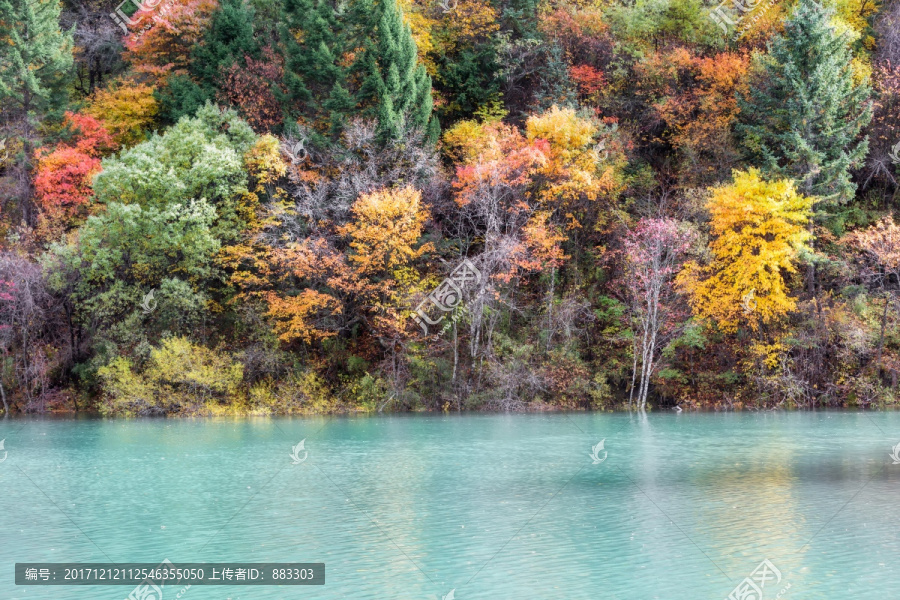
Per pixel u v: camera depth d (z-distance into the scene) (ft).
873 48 178.40
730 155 162.61
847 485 71.46
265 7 202.49
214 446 101.04
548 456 90.68
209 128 155.12
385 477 77.87
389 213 138.92
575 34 183.83
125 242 144.46
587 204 159.53
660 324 145.18
